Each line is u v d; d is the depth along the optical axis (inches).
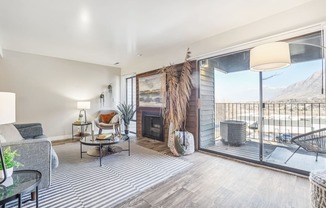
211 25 115.6
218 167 109.7
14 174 59.9
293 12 95.0
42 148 73.2
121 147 155.2
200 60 146.7
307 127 106.3
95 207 68.4
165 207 68.5
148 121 197.9
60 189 81.9
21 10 94.3
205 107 150.2
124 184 87.5
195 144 146.0
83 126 208.5
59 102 194.7
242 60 127.9
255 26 110.1
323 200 55.8
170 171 104.0
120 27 117.3
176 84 143.7
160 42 146.4
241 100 132.2
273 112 118.6
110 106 235.1
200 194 77.9
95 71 222.7
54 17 102.6
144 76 199.5
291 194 77.2
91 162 119.0
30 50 166.9
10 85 166.4
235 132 143.2
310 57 97.3
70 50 167.3
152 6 92.5
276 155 119.3
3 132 90.2
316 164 104.7
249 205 69.6
